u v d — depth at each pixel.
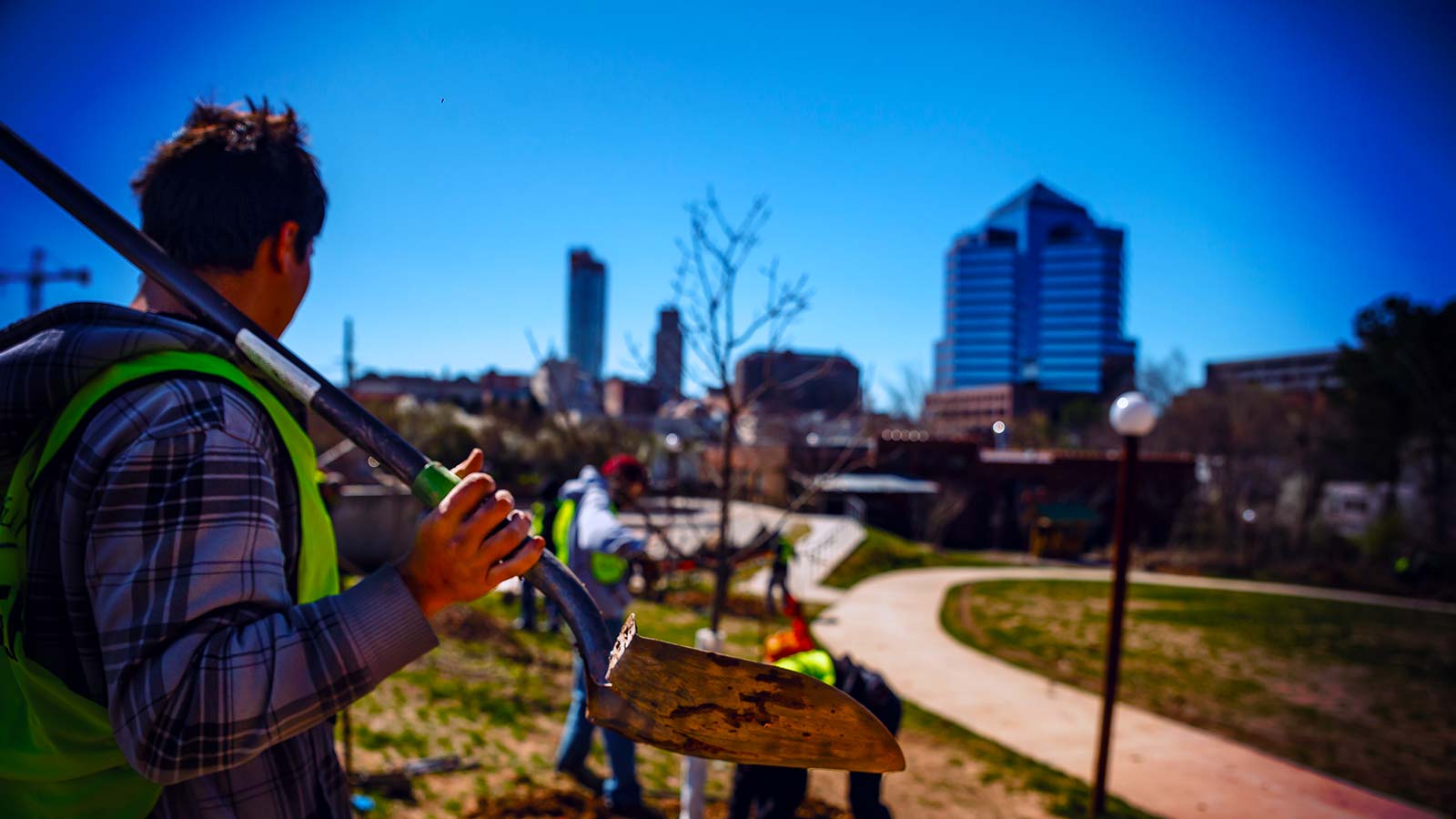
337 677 0.73
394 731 5.29
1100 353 174.38
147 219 0.99
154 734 0.68
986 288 176.62
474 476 0.77
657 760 6.06
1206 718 10.66
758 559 4.52
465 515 0.76
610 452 12.38
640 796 4.58
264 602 0.75
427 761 4.83
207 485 0.74
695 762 4.09
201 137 0.98
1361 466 36.25
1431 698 12.58
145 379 0.78
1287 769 8.80
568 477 11.61
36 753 0.82
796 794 3.97
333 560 1.03
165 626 0.70
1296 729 10.46
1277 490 36.88
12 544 0.83
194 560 0.71
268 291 1.03
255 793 0.89
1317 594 26.28
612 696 0.73
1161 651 15.35
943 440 39.88
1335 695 12.52
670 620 13.16
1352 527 36.62
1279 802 7.80
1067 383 174.62
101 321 0.81
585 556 4.25
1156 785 7.89
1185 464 39.44
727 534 4.61
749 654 11.17
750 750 0.72
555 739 5.88
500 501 0.76
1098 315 175.12
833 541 28.58
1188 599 23.27
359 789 4.31
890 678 11.84
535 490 22.12
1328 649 16.47
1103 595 23.03
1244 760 8.98
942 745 8.41
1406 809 7.89
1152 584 27.09
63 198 0.81
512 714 6.29
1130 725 10.00
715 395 5.26
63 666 0.81
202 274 0.98
